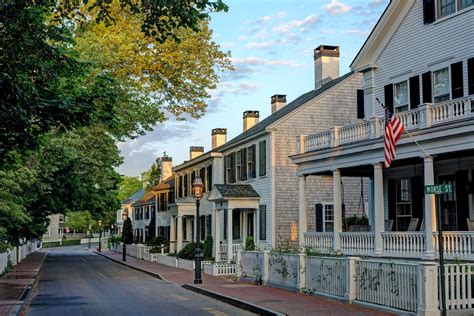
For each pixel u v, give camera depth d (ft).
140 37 87.25
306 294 65.92
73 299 68.85
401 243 67.56
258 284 81.05
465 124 57.77
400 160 70.74
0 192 81.71
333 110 112.27
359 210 112.37
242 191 113.09
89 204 147.13
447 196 71.46
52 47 40.11
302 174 87.86
